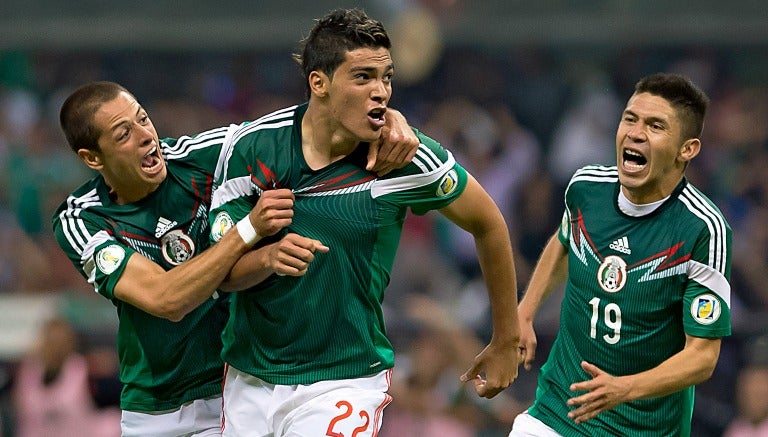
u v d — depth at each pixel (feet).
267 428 55.93
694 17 157.38
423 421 93.86
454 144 152.46
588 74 160.04
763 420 93.09
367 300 55.16
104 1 162.09
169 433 60.80
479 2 160.15
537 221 145.48
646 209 58.13
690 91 56.95
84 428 102.63
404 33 159.84
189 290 53.67
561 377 61.05
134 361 60.64
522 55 160.56
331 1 160.86
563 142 155.33
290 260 51.31
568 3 159.22
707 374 56.29
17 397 104.12
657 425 59.62
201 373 60.34
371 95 52.19
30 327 120.88
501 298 57.88
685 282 57.41
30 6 162.09
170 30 161.07
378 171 54.13
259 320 55.26
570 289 60.54
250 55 165.17
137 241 58.65
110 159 57.31
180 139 59.93
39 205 155.63
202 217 59.00
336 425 54.19
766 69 159.74
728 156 155.02
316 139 54.29
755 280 133.80
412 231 138.31
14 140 159.53
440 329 99.25
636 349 58.59
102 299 123.85
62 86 165.07
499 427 94.84
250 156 54.95
